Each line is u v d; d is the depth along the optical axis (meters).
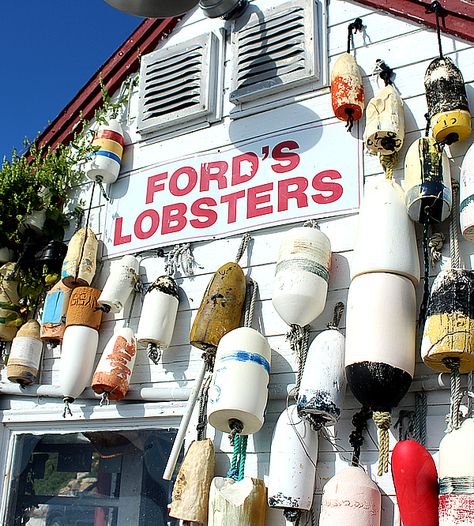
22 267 4.46
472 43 3.52
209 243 3.91
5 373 4.33
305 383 3.02
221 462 3.35
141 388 3.77
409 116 3.55
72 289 4.20
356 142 3.64
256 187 3.85
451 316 2.79
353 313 2.96
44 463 4.02
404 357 2.84
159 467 3.65
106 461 3.83
